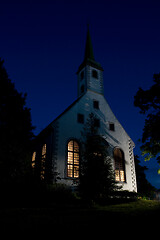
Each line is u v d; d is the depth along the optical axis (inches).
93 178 513.7
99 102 974.4
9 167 573.3
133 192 748.0
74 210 414.3
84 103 911.7
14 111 660.7
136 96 843.4
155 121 789.2
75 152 789.2
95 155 551.5
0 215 328.2
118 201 632.4
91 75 1029.2
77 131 824.9
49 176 643.5
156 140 786.8
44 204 484.7
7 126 631.2
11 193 514.6
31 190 541.3
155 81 811.4
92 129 618.2
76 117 849.5
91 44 1246.9
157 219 316.2
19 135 638.5
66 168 741.9
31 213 358.9
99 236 221.6
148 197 991.0
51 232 232.4
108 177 543.5
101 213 378.6
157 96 801.6
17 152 600.4
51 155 733.9
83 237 217.0
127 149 962.7
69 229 247.3
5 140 602.9
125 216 346.6
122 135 976.3
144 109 829.8
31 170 602.2
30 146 658.2
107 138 909.8
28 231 234.1
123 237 219.5
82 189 521.3
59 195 564.7
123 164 919.7
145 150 815.7
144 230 248.4
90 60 1079.6
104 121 940.6
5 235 217.5
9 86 689.6
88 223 283.0
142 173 1075.9
